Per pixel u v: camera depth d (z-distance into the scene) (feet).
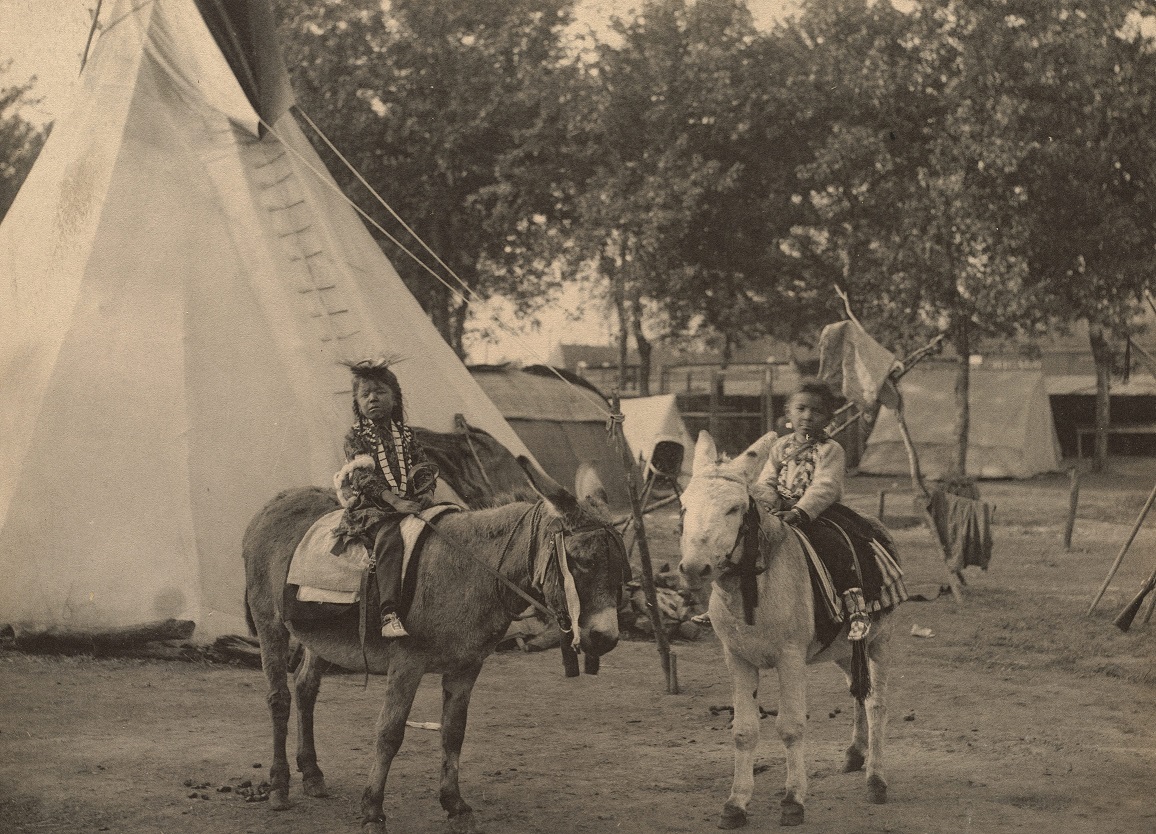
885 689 20.93
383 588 18.19
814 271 102.58
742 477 18.12
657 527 71.41
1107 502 94.02
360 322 40.47
